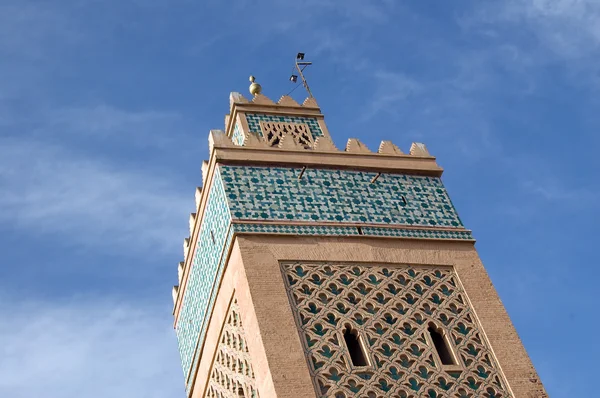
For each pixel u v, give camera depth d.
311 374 20.42
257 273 21.67
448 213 24.12
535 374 21.73
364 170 24.38
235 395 22.31
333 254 22.44
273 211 22.77
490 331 22.20
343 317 21.53
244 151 23.72
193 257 25.14
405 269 22.77
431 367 21.30
